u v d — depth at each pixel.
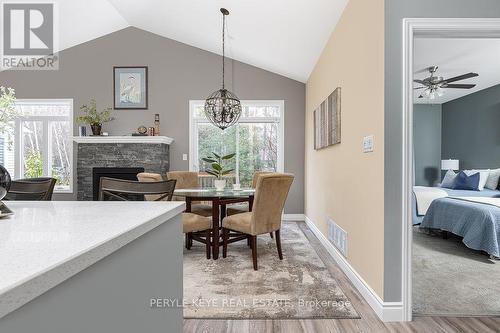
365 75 2.35
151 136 5.21
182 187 4.41
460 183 4.99
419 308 2.14
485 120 5.41
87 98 5.58
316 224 4.42
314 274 2.78
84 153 5.25
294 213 5.66
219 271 2.86
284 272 2.83
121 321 0.71
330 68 3.61
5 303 0.36
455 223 3.54
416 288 2.48
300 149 5.65
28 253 0.49
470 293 2.39
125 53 5.62
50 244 0.55
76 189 5.50
